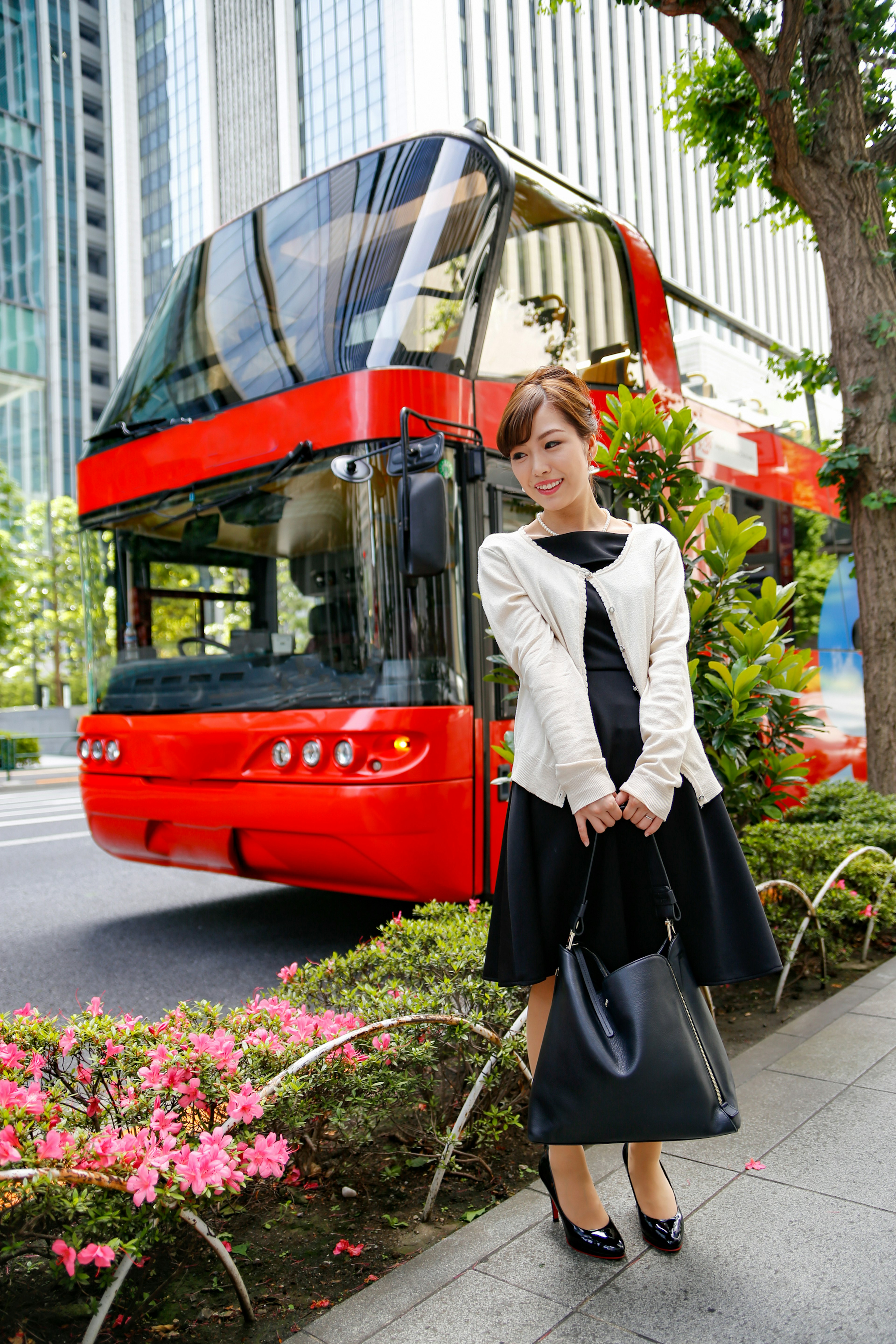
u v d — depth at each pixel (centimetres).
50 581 3086
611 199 4878
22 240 5459
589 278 527
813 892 376
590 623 176
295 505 439
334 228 480
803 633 708
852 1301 167
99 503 536
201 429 480
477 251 453
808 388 680
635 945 170
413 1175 227
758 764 349
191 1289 182
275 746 430
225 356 488
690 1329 161
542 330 486
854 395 576
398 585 409
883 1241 186
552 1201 196
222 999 401
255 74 4731
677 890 170
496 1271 181
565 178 546
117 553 525
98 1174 148
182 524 489
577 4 592
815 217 586
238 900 629
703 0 547
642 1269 180
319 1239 200
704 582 352
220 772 452
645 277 577
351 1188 218
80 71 5738
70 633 3241
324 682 423
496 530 445
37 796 1652
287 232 499
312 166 4422
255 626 451
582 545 181
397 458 391
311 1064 196
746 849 377
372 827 396
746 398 700
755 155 660
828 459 578
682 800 171
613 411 342
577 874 169
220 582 467
